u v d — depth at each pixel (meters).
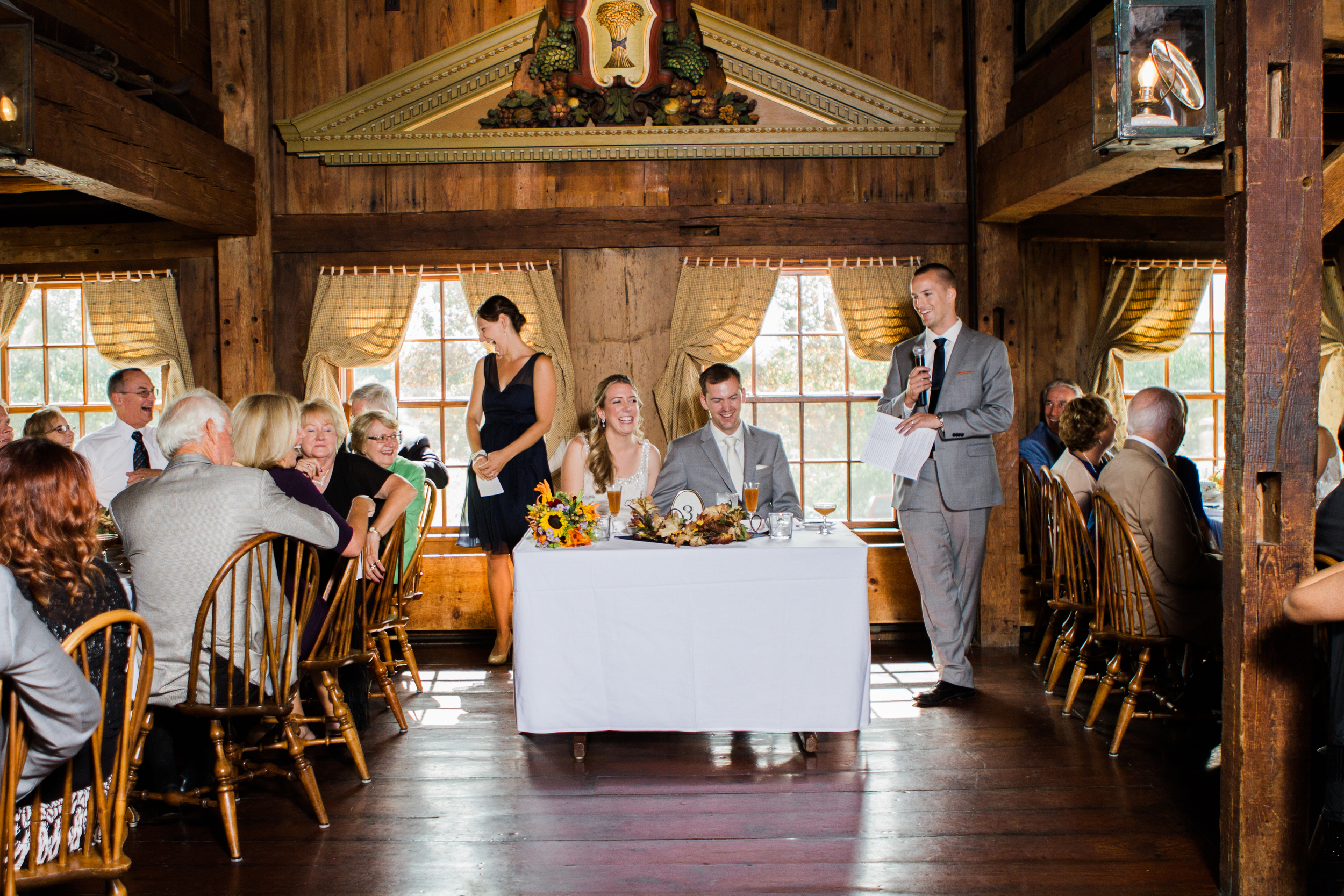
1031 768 3.06
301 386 5.09
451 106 5.02
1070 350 5.26
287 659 2.60
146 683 1.84
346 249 5.02
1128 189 5.02
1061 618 4.68
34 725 1.54
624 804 2.82
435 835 2.63
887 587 5.10
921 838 2.57
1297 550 2.13
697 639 3.04
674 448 3.79
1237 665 2.17
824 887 2.31
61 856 1.72
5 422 3.96
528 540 3.27
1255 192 2.11
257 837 2.62
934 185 5.07
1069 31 4.28
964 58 5.05
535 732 3.08
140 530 2.52
